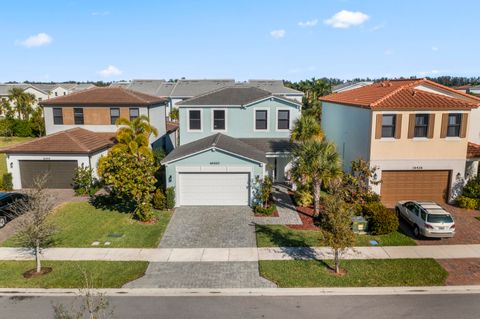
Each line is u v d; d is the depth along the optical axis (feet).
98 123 108.68
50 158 88.94
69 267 50.98
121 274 48.96
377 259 53.21
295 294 44.47
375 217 61.98
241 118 94.07
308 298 43.57
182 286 46.21
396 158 75.51
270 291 45.09
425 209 60.23
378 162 75.56
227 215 71.31
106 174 68.64
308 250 56.29
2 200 66.64
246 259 53.47
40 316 39.96
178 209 74.79
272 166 85.87
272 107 93.45
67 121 108.68
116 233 62.75
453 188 77.15
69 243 58.90
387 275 48.60
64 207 76.18
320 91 167.43
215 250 56.44
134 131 93.86
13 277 48.26
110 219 69.31
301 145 71.87
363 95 92.53
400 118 74.08
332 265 51.42
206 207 75.97
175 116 179.93
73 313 39.99
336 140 101.24
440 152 75.66
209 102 94.73
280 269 50.24
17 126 170.81
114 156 70.38
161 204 74.02
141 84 226.38
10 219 68.64
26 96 202.08
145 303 42.50
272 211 71.82
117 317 39.70
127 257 54.08
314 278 47.88
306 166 66.49
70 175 90.07
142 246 57.82
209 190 76.48
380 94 82.74
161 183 90.48
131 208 75.36
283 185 91.56
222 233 62.80
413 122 74.28
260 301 42.98
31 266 51.37
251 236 61.52
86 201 80.28
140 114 108.17
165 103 129.29
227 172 75.51
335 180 64.18
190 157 74.59
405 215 66.08
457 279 47.75
